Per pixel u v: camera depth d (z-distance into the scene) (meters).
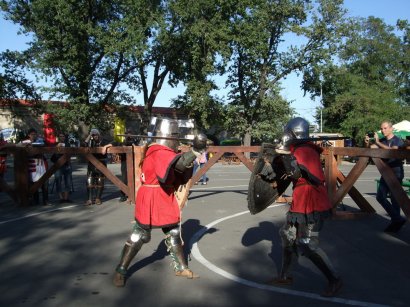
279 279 5.08
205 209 10.30
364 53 50.28
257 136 35.12
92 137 11.48
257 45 32.31
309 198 4.64
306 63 35.31
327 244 7.00
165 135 5.00
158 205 5.02
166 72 36.00
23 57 33.03
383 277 5.38
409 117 42.47
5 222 8.79
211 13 31.83
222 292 4.85
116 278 5.03
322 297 4.70
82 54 32.00
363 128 39.88
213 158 11.18
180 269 5.34
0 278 5.33
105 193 13.32
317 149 4.75
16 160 10.66
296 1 33.78
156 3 31.41
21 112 39.75
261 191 4.97
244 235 7.57
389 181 7.00
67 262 6.00
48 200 11.76
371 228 8.20
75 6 31.34
